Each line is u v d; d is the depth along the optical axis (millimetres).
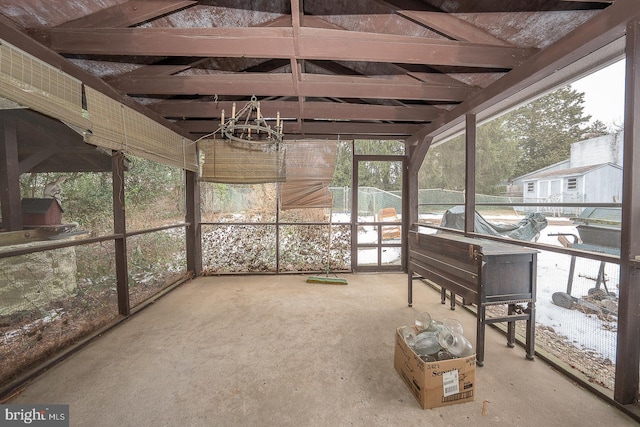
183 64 2650
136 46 1987
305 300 3525
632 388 1641
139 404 1706
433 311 3176
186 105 3357
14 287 2109
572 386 1876
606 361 2113
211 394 1799
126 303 2986
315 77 2707
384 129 4352
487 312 3049
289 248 4844
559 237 2811
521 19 1941
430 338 1924
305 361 2178
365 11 2107
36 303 2254
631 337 1619
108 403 1714
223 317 3020
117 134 2672
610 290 2279
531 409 1664
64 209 2736
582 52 1812
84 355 2268
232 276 4637
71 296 2547
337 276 4621
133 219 3686
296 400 1744
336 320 2932
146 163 3891
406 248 4891
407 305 3359
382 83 2789
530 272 2168
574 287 2549
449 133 4434
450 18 1996
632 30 1535
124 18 1886
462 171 5395
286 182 4598
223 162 4520
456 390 1694
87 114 2312
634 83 1542
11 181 2076
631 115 1561
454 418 1600
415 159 4516
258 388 1856
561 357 2180
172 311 3186
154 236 3996
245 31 1970
